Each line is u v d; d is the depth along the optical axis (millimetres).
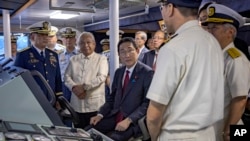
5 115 1107
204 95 1136
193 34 1161
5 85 1116
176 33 1207
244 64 1656
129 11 6332
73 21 8359
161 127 1225
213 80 1156
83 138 1079
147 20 6082
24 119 1137
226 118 1685
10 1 4418
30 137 978
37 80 1772
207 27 1773
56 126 1172
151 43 3822
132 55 1989
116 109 2053
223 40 1733
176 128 1173
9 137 938
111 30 3000
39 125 1138
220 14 1717
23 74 1191
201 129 1167
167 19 1247
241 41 2293
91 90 2701
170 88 1125
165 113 1201
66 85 2752
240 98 1618
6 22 5219
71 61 2863
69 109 1853
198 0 1164
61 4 5051
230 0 3844
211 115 1157
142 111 1854
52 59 2609
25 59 2441
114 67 2977
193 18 1203
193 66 1125
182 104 1150
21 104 1137
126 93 1984
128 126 1818
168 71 1114
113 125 2023
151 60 3461
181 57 1114
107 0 4641
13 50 5512
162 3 1272
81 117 2674
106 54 4551
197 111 1143
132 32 7727
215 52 1190
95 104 2701
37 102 1171
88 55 2814
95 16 7277
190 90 1140
